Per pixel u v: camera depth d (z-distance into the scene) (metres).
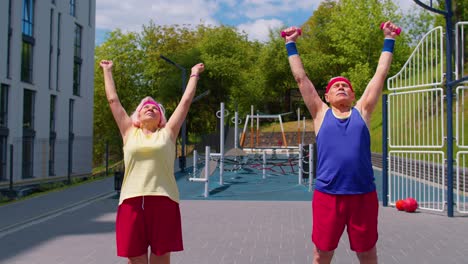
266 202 12.96
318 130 4.50
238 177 21.00
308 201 13.16
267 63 57.09
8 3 24.86
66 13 31.55
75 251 7.38
